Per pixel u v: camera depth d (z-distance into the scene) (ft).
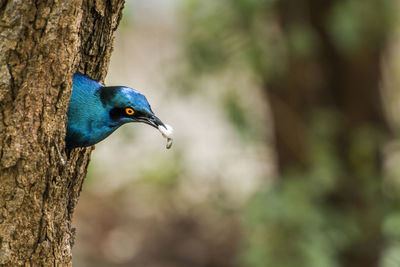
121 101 20.77
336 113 44.37
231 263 56.95
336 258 43.21
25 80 17.51
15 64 17.33
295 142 43.16
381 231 45.29
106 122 20.98
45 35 17.40
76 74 20.43
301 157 43.11
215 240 59.77
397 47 53.26
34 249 18.66
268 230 40.22
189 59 41.01
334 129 43.91
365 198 45.09
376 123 46.14
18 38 17.15
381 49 45.03
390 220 43.37
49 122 18.08
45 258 18.94
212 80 43.29
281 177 43.09
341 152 45.32
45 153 18.16
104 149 63.16
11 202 17.99
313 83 43.32
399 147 46.57
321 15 42.65
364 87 44.70
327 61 44.21
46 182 18.35
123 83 53.06
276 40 40.04
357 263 45.44
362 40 41.98
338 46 43.32
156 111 57.72
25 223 18.31
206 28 39.04
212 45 40.22
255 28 38.70
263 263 39.93
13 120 17.57
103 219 62.59
